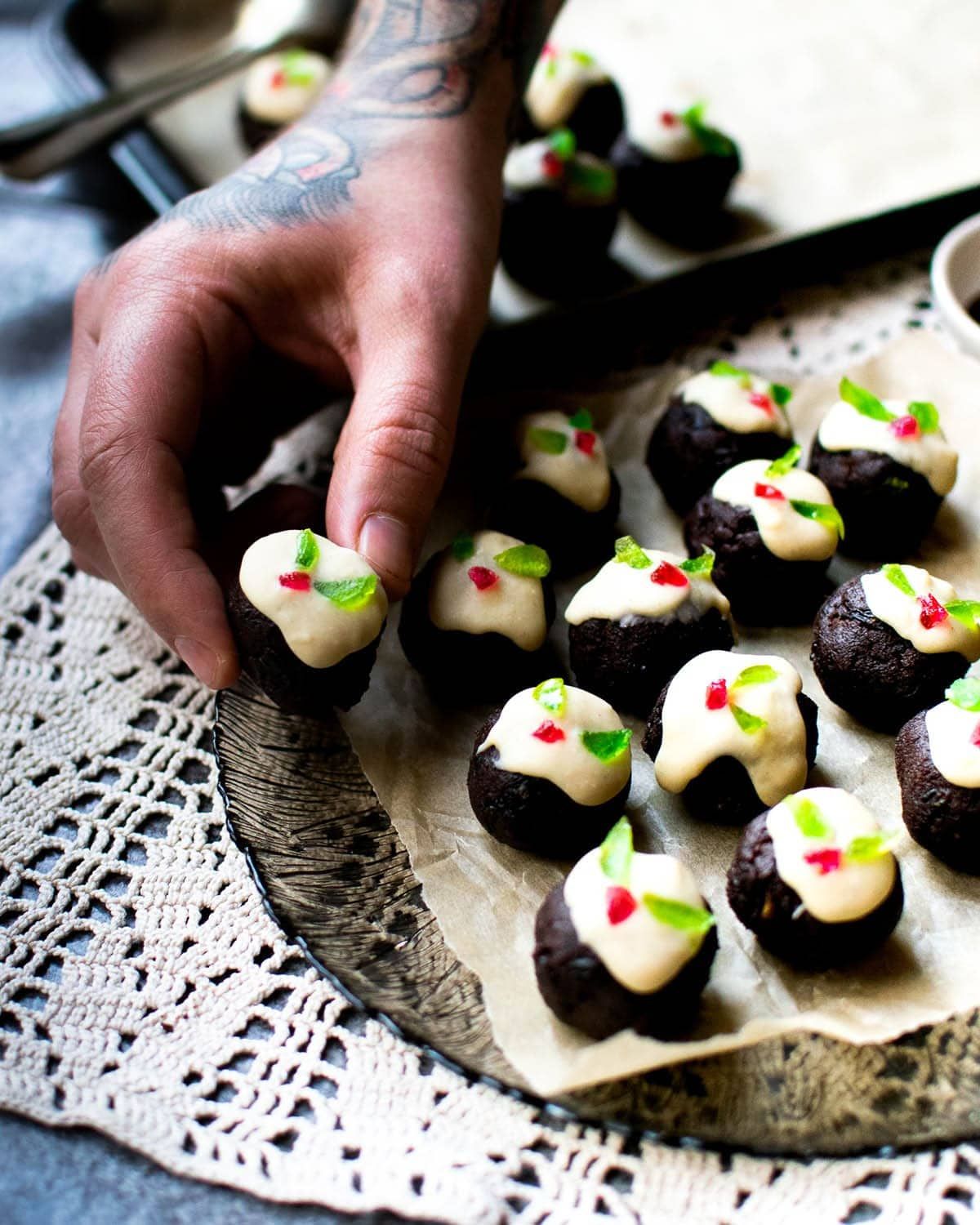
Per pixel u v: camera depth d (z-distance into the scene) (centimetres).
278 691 39
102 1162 34
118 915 38
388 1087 35
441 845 38
